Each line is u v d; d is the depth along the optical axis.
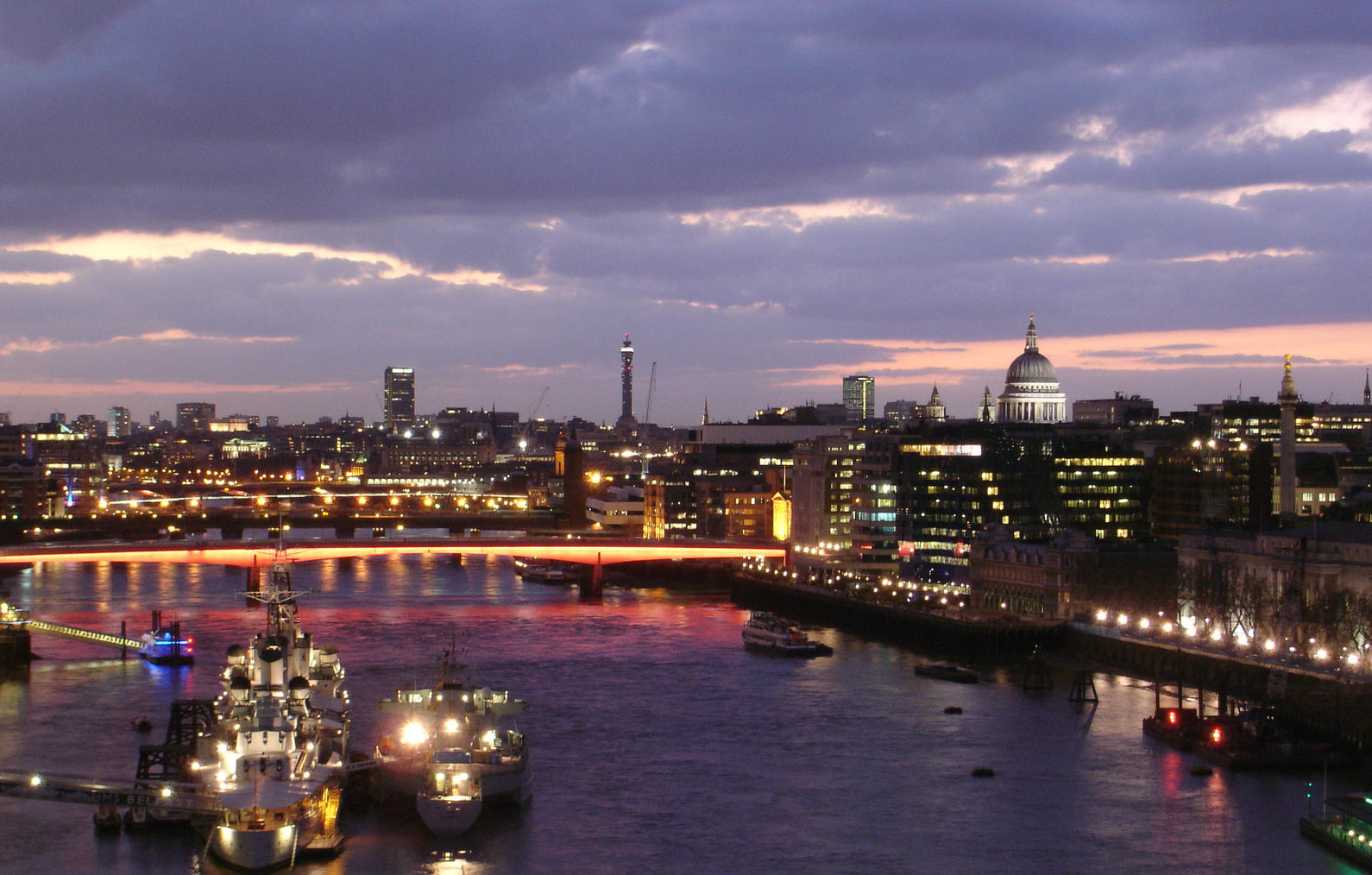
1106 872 197.12
